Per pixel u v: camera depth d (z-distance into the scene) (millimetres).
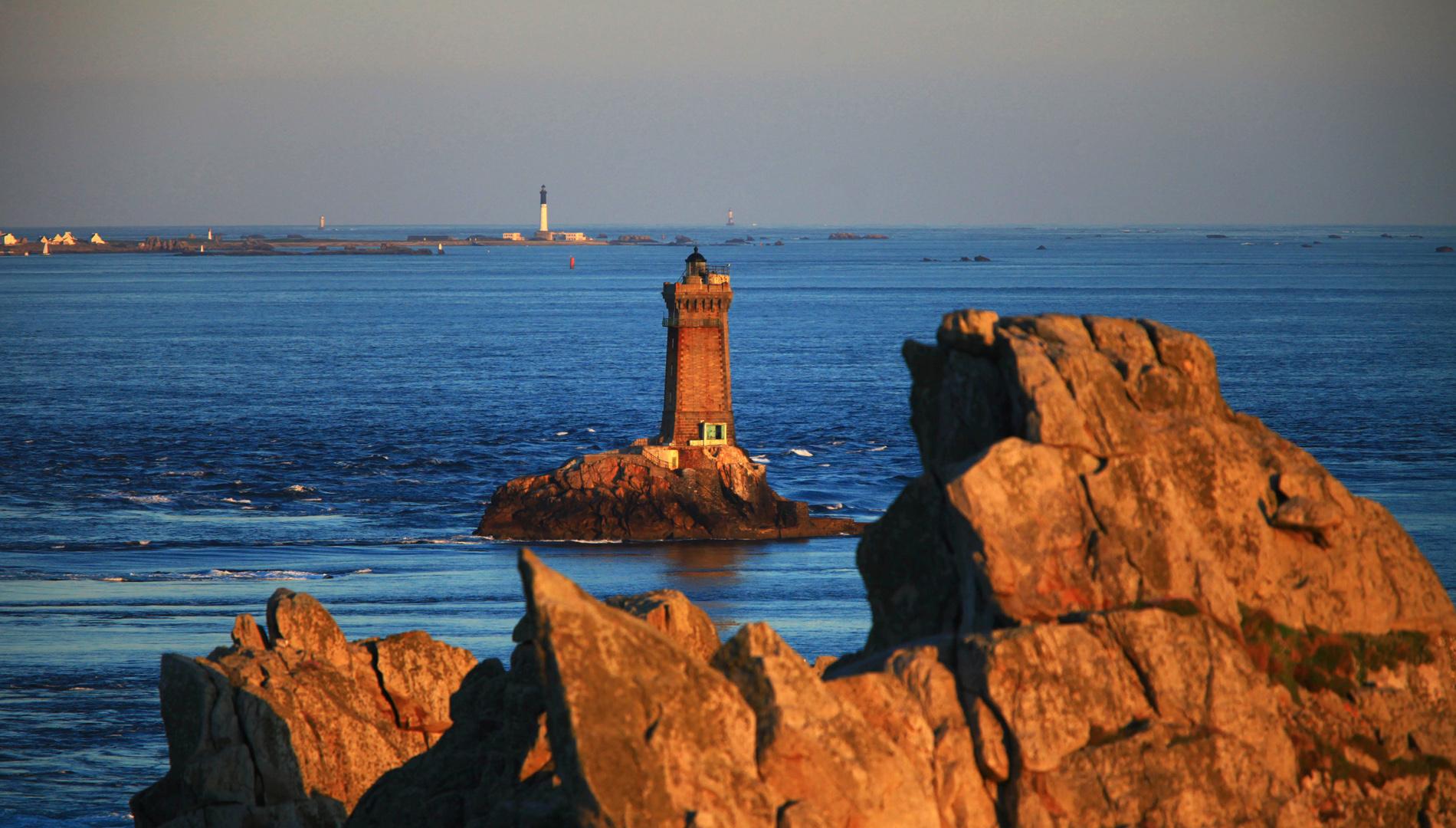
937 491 63031
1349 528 60531
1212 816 54375
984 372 62531
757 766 51219
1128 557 57469
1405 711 58625
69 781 173625
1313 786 56438
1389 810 56969
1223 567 58969
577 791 49094
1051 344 61188
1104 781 54031
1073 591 57281
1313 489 60312
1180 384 61344
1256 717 55875
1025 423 59312
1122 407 59969
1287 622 59312
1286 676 58469
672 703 50594
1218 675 55969
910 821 51812
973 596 59000
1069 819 53656
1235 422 62656
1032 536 57531
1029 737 54031
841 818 51156
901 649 57594
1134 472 58594
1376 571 60375
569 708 49438
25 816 159625
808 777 51188
